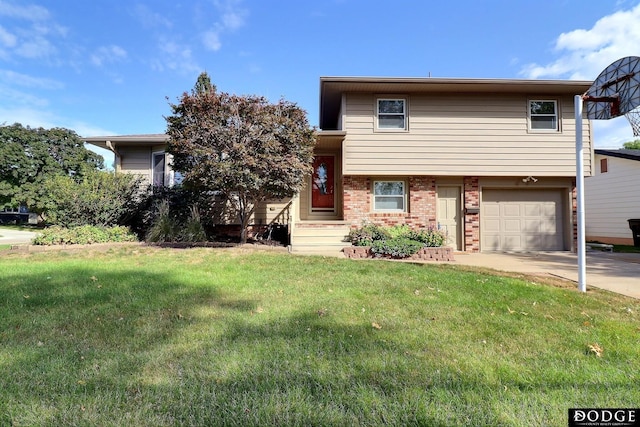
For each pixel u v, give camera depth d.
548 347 3.00
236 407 2.08
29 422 1.94
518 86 10.16
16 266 6.50
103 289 4.79
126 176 10.78
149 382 2.36
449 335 3.23
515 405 2.12
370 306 4.11
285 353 2.80
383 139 10.60
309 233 9.70
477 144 10.67
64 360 2.68
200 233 9.78
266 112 8.40
